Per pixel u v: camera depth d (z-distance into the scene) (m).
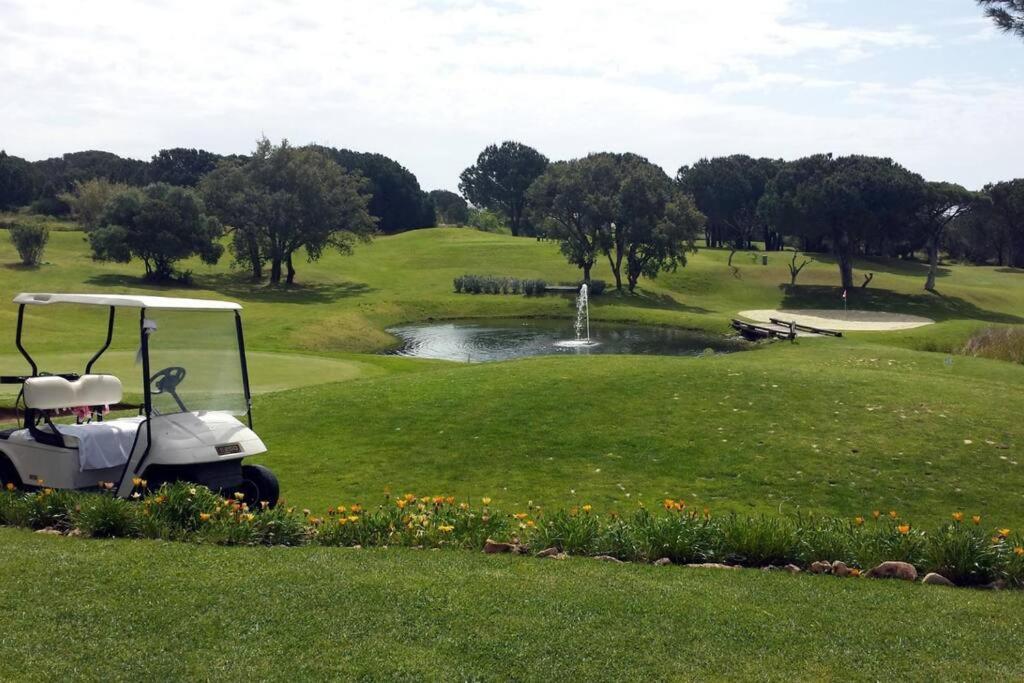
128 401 9.43
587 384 14.03
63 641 4.42
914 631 4.82
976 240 86.69
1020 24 12.03
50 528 6.85
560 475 10.59
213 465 7.74
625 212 59.94
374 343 39.38
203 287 54.31
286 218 57.94
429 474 10.68
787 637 4.66
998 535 6.71
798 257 79.38
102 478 7.83
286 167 59.53
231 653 4.32
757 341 38.84
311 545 6.71
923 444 11.37
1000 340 26.83
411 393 14.02
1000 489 10.08
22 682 3.99
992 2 12.20
